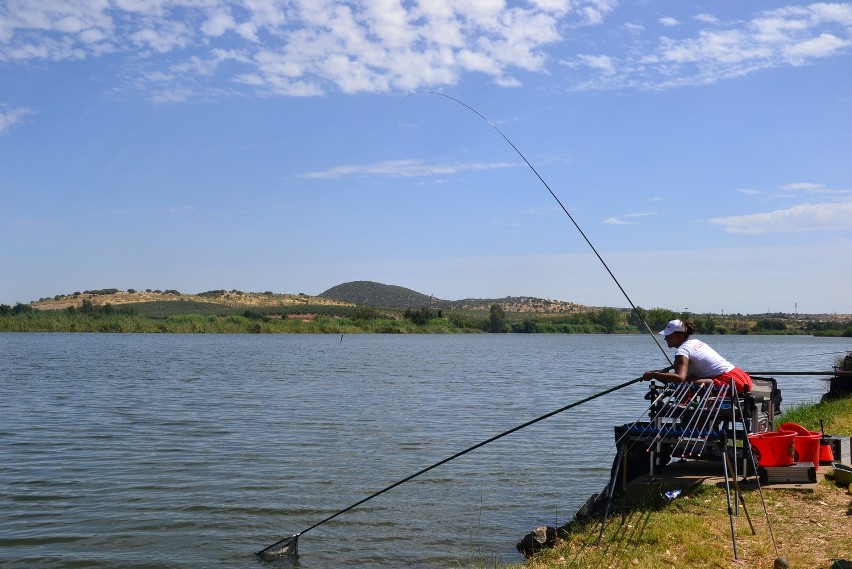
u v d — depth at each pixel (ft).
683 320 32.53
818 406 62.95
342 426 68.95
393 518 38.04
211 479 46.44
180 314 474.49
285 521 37.76
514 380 127.95
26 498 41.83
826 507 27.81
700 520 26.94
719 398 29.58
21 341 283.79
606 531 27.58
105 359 179.32
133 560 32.22
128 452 55.36
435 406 85.76
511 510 39.40
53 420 72.69
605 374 145.18
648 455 34.55
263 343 293.64
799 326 547.90
